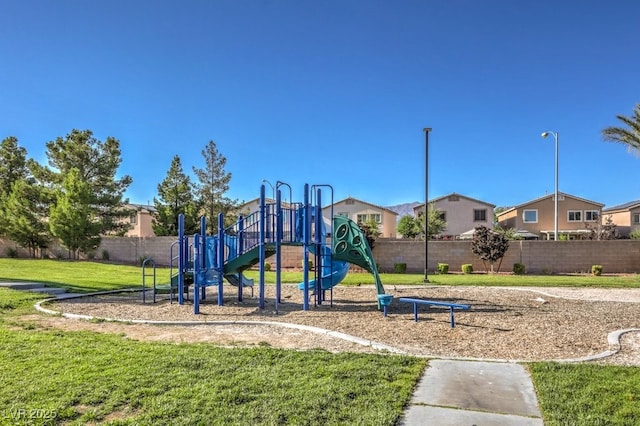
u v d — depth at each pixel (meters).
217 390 4.43
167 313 10.23
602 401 4.22
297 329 8.02
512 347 6.82
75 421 3.75
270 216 11.18
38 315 9.21
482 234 24.28
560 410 4.03
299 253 27.33
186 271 12.02
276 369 5.14
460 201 44.41
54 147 31.34
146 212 46.50
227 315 9.98
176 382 4.65
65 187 28.09
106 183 31.91
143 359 5.51
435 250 25.23
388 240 26.84
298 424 3.70
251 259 11.74
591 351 6.61
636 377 4.96
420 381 4.86
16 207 29.61
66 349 6.01
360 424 3.72
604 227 35.03
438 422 3.82
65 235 27.36
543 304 11.71
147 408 4.01
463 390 4.59
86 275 18.72
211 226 38.38
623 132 21.11
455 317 9.66
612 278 20.16
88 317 9.02
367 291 14.96
